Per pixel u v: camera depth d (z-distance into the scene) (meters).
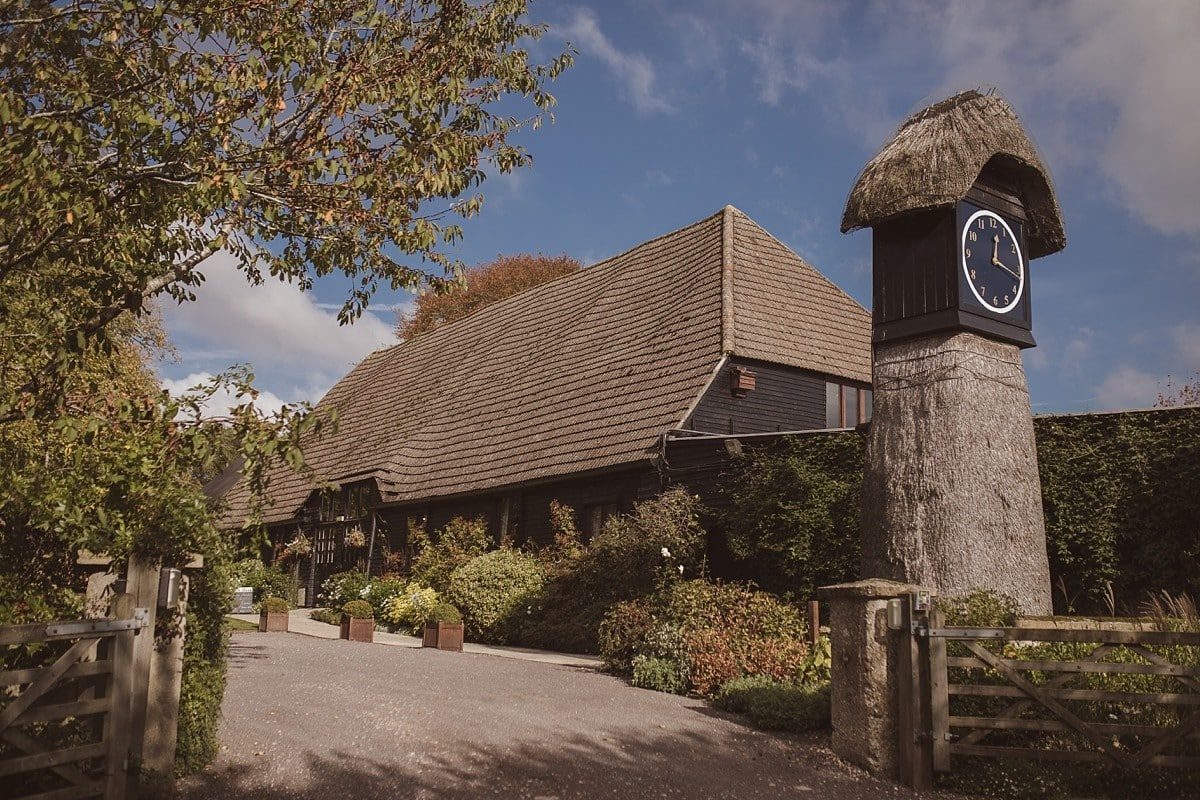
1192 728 6.45
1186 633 6.63
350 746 7.23
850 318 22.03
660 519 14.68
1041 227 11.04
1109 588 11.19
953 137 10.20
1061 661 6.85
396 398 30.05
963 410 9.73
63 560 5.82
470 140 8.99
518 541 20.23
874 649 7.38
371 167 8.23
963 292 9.98
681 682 10.80
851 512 13.20
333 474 27.50
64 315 7.20
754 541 14.26
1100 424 11.77
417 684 10.38
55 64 8.03
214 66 8.00
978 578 9.26
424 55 8.78
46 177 6.39
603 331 22.97
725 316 19.06
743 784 6.84
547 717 8.76
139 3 7.52
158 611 5.84
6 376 7.56
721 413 18.22
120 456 5.78
